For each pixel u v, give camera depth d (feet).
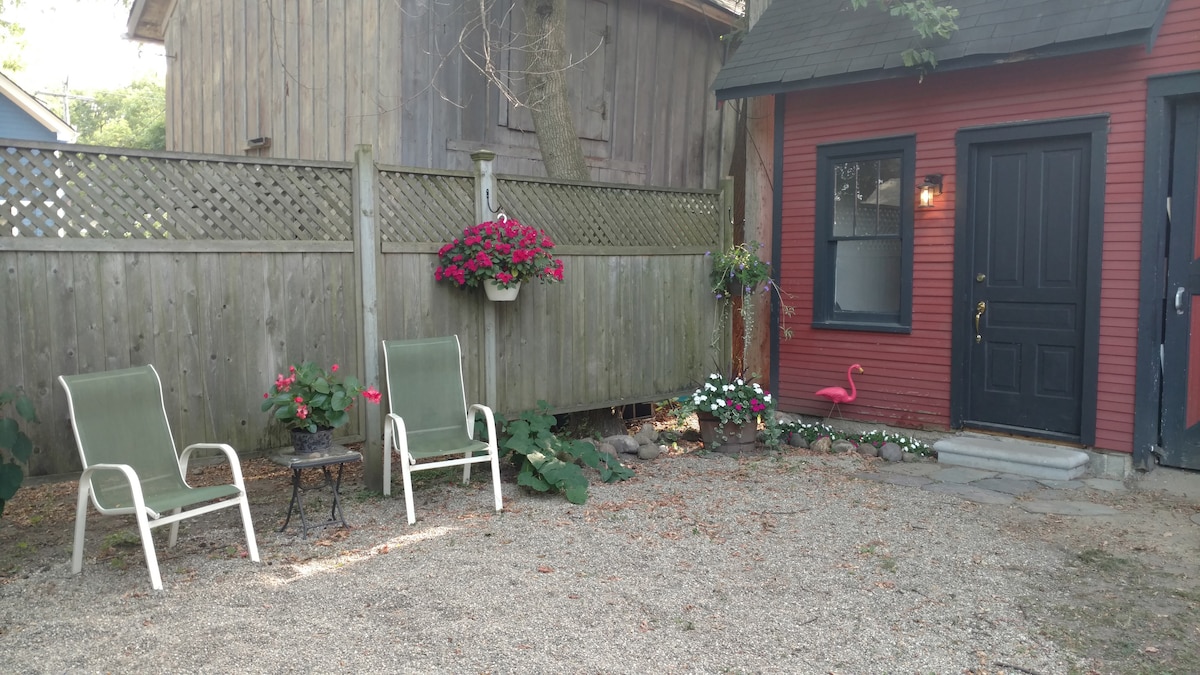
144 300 14.84
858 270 23.08
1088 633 10.80
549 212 20.42
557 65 25.14
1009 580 12.64
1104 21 17.31
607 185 21.53
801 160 23.62
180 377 15.26
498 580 12.45
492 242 17.79
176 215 15.24
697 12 32.12
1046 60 19.13
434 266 18.38
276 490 18.13
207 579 12.48
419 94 24.85
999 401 20.49
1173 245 17.97
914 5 19.69
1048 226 19.52
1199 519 15.57
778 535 14.80
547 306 20.38
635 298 22.31
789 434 22.94
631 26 31.09
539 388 20.34
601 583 12.39
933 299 21.33
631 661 9.88
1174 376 18.12
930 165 21.15
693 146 34.27
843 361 23.13
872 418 22.65
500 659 9.86
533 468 17.49
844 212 23.12
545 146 25.25
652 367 22.84
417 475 19.02
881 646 10.39
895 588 12.31
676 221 23.36
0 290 13.46
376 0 24.75
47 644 10.14
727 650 10.21
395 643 10.25
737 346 27.17
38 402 13.85
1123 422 18.43
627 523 15.48
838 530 15.10
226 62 31.53
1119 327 18.39
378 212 17.38
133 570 12.85
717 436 21.66
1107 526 15.23
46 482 13.91
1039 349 19.83
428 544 14.20
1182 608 11.57
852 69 20.65
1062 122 18.94
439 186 18.42
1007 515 15.96
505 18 27.25
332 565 13.11
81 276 14.19
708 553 13.83
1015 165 19.95
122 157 14.70
